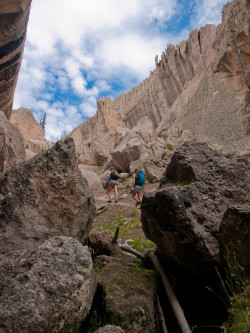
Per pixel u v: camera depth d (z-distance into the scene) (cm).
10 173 250
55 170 262
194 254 210
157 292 222
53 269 164
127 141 1488
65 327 151
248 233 170
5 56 634
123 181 1179
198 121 1922
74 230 265
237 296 168
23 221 238
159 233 237
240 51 1572
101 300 200
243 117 1553
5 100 793
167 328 216
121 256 301
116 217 595
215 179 247
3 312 135
